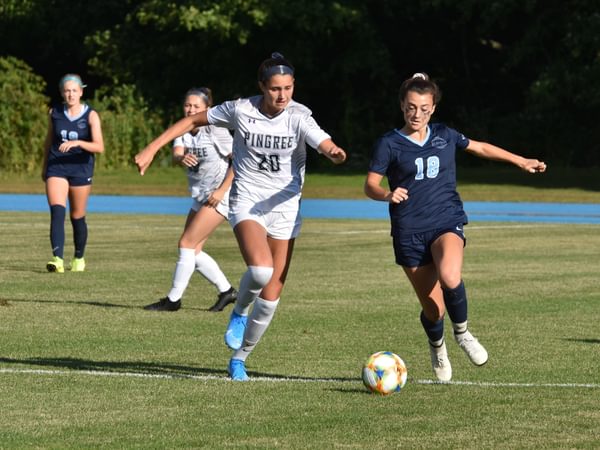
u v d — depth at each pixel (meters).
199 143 28.20
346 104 109.94
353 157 108.38
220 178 28.20
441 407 17.02
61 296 30.22
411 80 19.16
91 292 31.11
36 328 24.91
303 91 112.44
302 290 31.62
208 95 28.38
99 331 24.64
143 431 15.53
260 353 22.00
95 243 45.66
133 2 117.38
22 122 97.44
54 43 120.88
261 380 19.19
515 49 100.56
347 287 32.31
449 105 113.50
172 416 16.42
